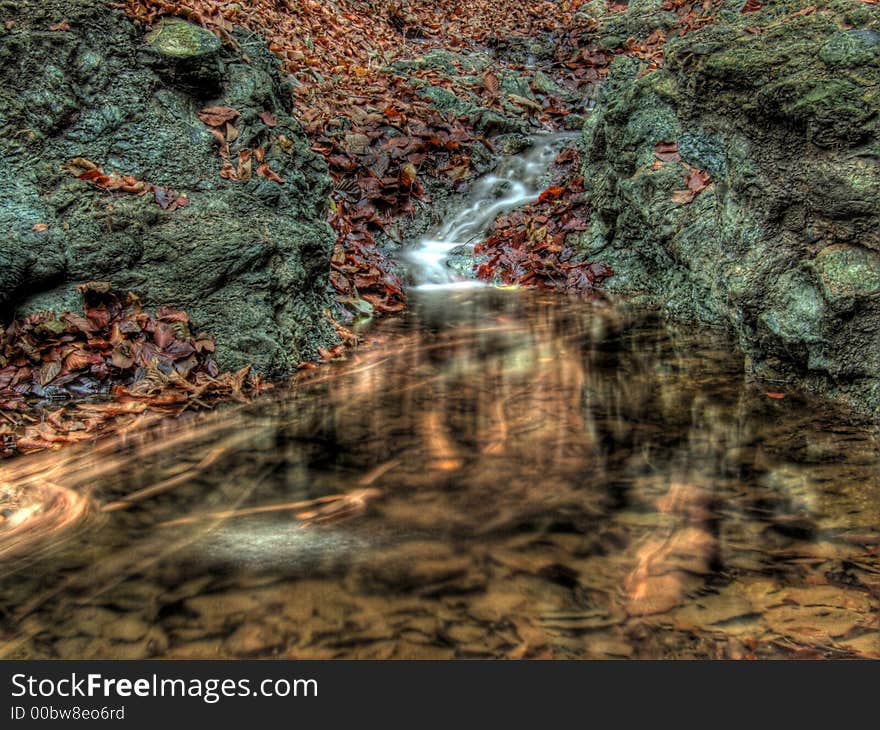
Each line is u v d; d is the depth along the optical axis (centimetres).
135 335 346
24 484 252
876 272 300
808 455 267
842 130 307
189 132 415
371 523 227
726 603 180
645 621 175
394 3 1212
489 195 779
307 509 237
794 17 376
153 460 274
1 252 320
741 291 352
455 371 391
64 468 265
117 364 330
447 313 534
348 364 404
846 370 312
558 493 245
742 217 365
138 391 327
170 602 187
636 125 581
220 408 330
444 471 265
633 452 278
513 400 343
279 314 397
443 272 661
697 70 394
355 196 693
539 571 197
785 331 333
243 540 217
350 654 168
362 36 1042
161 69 416
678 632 171
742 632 170
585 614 179
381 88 848
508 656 166
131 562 205
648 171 552
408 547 212
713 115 391
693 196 516
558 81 1060
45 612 183
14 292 326
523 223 707
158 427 305
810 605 178
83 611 184
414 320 511
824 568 193
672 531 216
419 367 398
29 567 203
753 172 353
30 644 173
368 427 310
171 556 208
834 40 323
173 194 389
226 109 437
